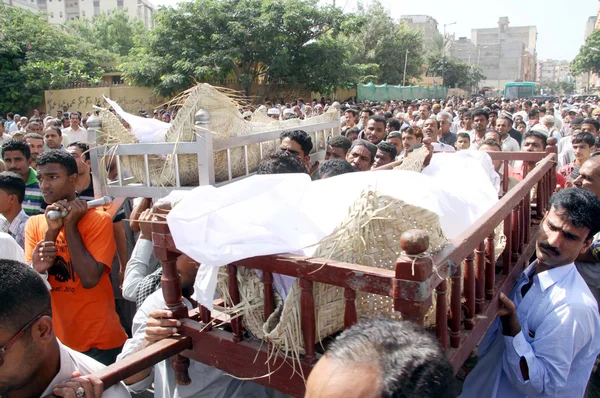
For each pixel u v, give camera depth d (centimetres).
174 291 166
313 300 137
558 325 183
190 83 2048
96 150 272
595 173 291
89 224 258
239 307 148
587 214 187
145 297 234
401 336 85
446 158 278
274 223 142
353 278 124
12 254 235
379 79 3862
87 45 2677
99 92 2147
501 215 175
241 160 287
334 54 2211
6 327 118
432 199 167
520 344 185
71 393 125
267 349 149
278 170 240
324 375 82
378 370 78
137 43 2356
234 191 149
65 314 263
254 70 2191
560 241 191
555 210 194
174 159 254
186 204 145
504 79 9806
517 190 203
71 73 2222
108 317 268
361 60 3791
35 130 850
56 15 6581
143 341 180
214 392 184
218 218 143
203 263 139
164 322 165
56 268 261
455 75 5831
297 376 143
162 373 196
